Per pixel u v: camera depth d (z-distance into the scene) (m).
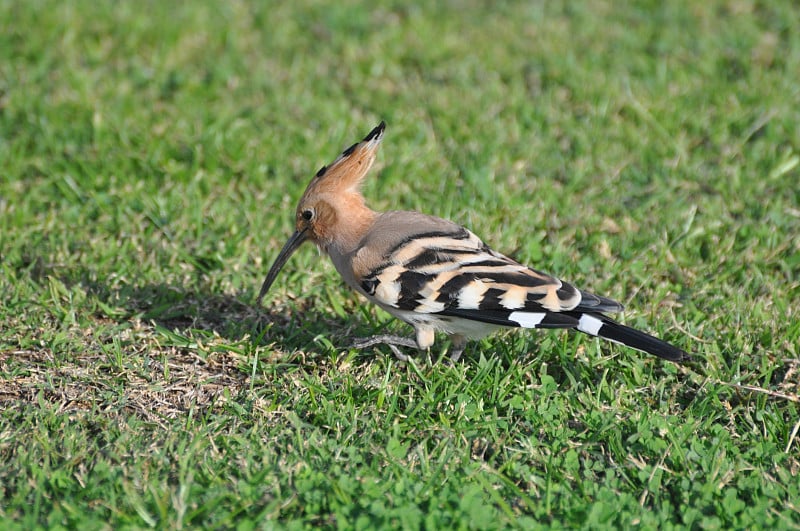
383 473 7.55
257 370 9.08
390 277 8.73
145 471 7.49
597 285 10.39
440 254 8.68
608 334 8.12
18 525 6.67
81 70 14.75
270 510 6.96
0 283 10.16
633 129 13.61
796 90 14.42
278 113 13.93
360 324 9.91
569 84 14.81
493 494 7.23
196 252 11.02
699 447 7.86
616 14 17.11
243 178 12.55
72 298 9.97
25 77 14.39
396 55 15.66
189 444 7.90
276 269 9.70
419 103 14.41
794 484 7.43
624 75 15.02
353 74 15.14
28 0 16.56
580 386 8.88
